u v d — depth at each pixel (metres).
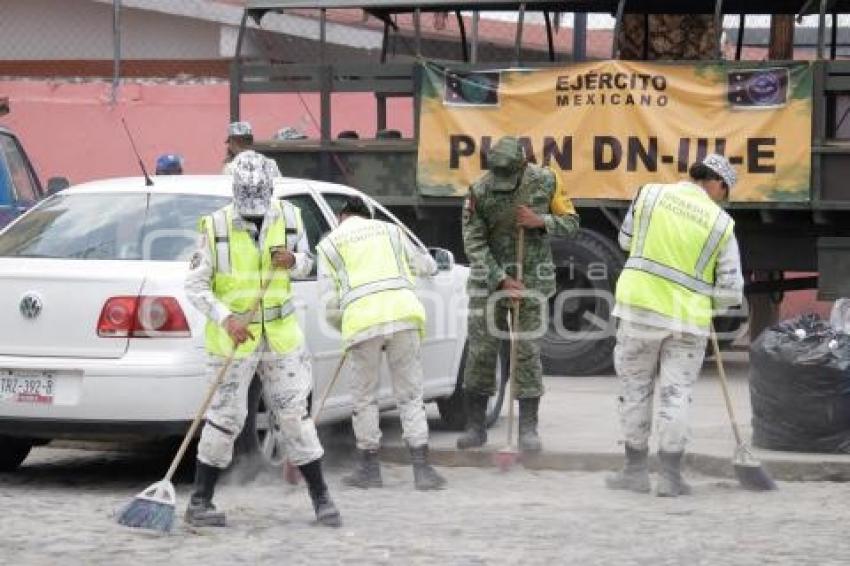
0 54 38.28
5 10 38.16
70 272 15.98
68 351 15.93
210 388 14.13
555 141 26.09
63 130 36.00
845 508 15.84
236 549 13.53
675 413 16.36
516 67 26.25
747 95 25.17
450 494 16.64
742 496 16.56
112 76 37.78
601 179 25.89
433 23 37.56
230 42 37.00
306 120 35.28
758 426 18.58
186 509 15.08
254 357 14.31
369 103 35.00
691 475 18.00
